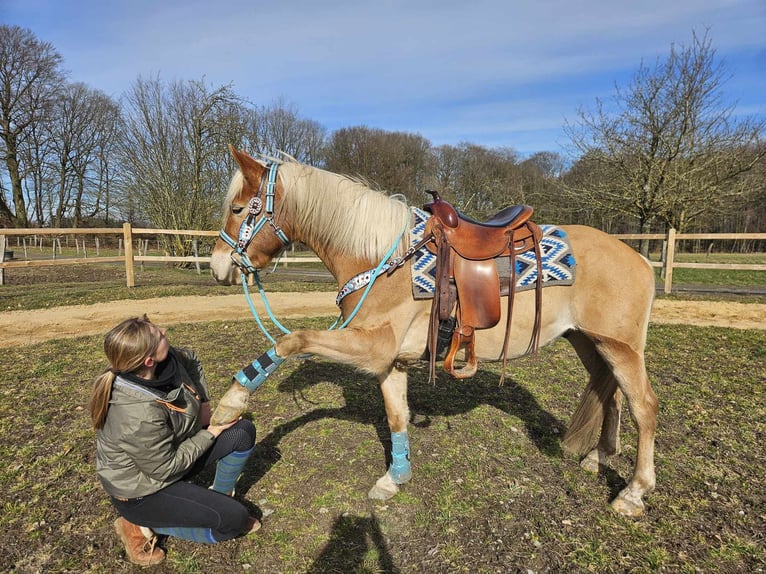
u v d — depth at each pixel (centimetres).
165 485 189
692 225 1627
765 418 348
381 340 217
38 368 450
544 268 230
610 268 231
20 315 715
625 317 228
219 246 243
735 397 388
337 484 260
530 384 422
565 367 475
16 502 239
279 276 1349
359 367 219
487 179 2484
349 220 227
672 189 1430
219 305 823
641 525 228
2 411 349
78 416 342
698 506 244
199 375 237
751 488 259
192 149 1570
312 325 668
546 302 234
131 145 1550
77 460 280
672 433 324
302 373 436
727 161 1399
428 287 218
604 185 1539
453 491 254
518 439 315
